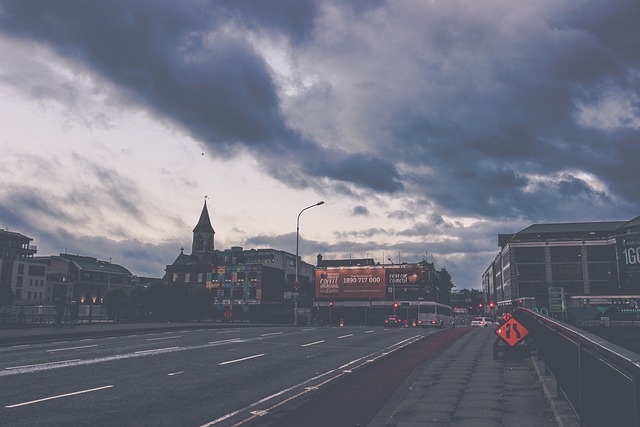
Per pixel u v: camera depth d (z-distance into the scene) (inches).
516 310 880.9
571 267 4077.3
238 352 757.9
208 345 844.6
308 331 1327.5
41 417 333.7
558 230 4613.7
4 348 752.3
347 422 332.5
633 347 1881.2
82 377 494.6
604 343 195.2
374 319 3543.3
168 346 812.6
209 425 326.0
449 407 350.3
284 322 3523.6
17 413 343.0
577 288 4030.5
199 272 3811.5
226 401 403.5
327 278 3695.9
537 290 4094.5
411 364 653.9
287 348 839.7
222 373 549.6
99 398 398.9
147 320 2972.4
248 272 3693.4
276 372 569.6
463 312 5546.3
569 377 291.0
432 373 544.1
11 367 549.3
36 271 4921.3
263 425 327.9
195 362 629.0
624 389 167.0
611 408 185.5
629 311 2731.3
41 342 868.0
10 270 4709.6
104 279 5605.3
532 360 551.8
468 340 1093.1
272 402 402.0
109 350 734.5
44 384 452.4
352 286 3629.4
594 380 215.0
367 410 370.6
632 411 157.2
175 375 524.7
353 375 554.3
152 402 390.9
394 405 383.9
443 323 2623.0
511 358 641.0
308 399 415.5
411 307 3405.5
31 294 4847.4
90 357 647.1
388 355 767.1
